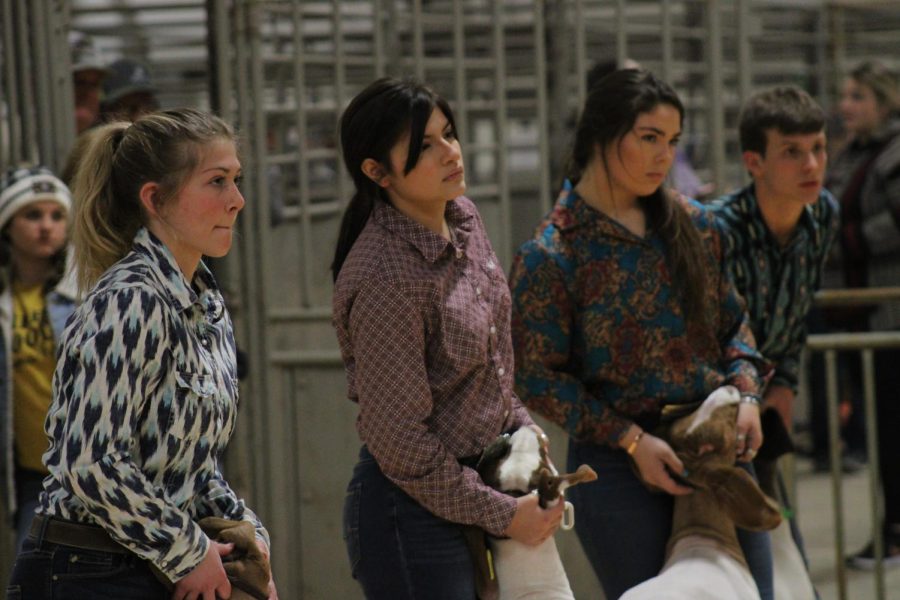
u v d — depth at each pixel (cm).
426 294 536
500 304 568
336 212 1121
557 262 637
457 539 550
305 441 935
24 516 787
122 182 485
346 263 549
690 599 582
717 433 625
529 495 539
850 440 1420
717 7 928
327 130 1413
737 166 1600
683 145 1229
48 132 878
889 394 1099
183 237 482
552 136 1132
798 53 1870
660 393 644
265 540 517
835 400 874
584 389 643
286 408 935
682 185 1095
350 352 557
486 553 551
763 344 723
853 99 1213
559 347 642
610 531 651
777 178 693
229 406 494
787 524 711
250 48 908
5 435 783
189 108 498
